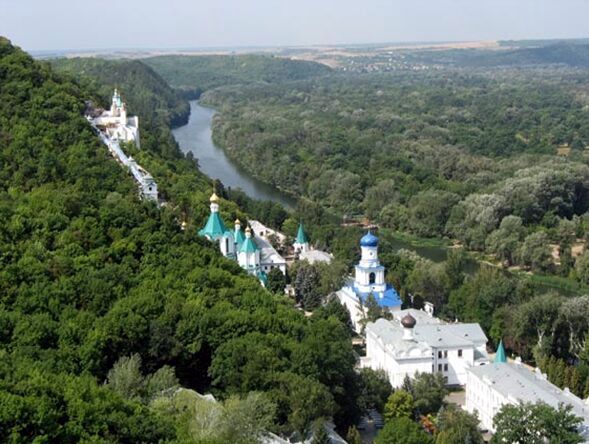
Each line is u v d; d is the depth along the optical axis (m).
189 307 174.25
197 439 117.81
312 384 154.75
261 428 134.75
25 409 108.06
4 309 161.00
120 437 113.88
